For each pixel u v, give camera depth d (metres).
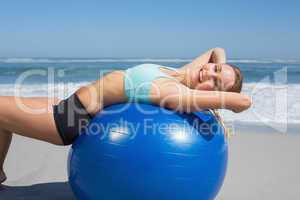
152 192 2.63
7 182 3.87
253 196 3.66
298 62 23.75
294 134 6.07
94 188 2.73
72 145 2.96
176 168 2.61
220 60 3.78
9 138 3.44
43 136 3.07
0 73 17.62
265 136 5.95
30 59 28.81
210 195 2.87
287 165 4.58
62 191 3.64
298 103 8.72
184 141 2.66
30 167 4.39
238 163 4.65
